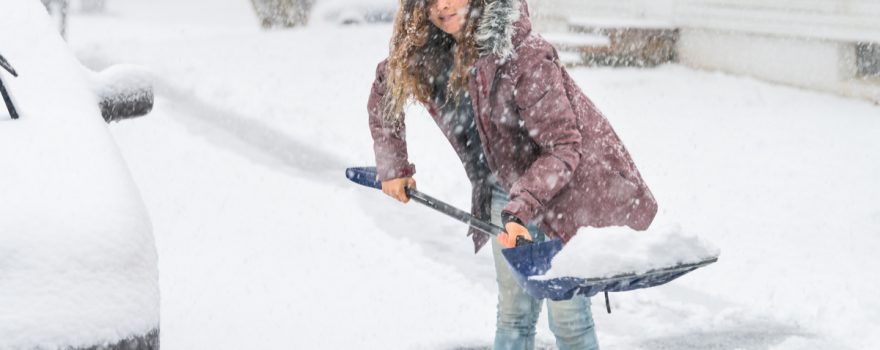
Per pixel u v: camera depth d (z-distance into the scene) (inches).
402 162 144.7
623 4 555.5
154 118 361.4
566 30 585.3
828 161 321.1
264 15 692.1
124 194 109.7
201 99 402.0
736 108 416.8
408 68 132.4
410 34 130.2
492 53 122.8
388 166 144.0
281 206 262.4
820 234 243.3
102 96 148.9
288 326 179.9
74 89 136.7
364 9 706.2
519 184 123.0
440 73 132.8
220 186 280.4
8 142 115.3
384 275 210.5
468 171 139.3
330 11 701.3
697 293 202.8
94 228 101.3
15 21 147.4
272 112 383.6
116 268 99.5
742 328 185.3
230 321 181.2
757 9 478.6
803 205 269.7
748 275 212.7
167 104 390.0
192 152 317.4
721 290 204.2
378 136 144.8
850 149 337.1
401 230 242.7
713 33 509.0
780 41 468.8
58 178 109.0
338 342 173.3
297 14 690.2
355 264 217.3
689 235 122.1
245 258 219.3
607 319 189.5
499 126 127.2
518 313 140.6
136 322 97.4
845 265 219.1
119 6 986.1
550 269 118.5
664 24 536.1
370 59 528.7
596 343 135.7
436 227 245.9
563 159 122.6
